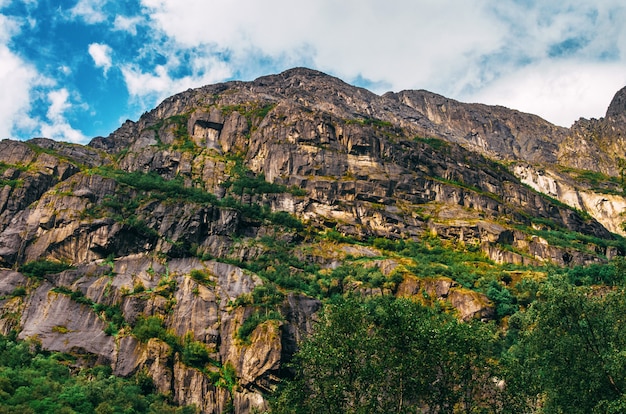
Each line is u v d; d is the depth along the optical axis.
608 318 48.84
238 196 128.12
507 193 157.75
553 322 49.81
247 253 106.38
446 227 125.69
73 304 88.19
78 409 62.28
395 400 48.41
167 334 84.62
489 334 50.75
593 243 133.62
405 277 98.69
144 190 117.44
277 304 88.69
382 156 147.88
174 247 101.38
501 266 111.56
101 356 80.12
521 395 47.66
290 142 145.25
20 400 60.59
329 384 48.16
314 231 119.50
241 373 78.69
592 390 45.66
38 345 80.88
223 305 89.88
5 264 97.75
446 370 48.28
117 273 95.06
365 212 126.56
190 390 76.69
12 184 114.94
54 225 102.88
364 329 51.09
